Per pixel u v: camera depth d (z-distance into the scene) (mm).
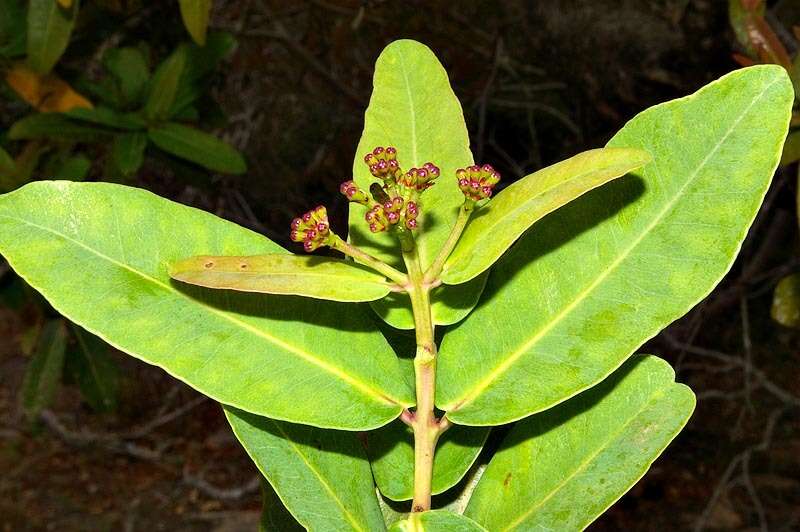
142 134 951
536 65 1769
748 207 365
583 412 387
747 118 368
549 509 376
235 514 1991
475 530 353
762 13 650
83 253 370
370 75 1924
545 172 363
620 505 1896
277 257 370
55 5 893
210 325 374
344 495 383
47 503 2016
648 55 1592
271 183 2012
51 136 932
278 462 379
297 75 1908
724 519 1821
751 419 1961
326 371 378
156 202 381
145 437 2221
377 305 391
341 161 2000
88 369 1151
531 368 375
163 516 1984
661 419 377
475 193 361
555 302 381
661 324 366
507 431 429
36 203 370
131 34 1264
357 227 410
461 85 1837
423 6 1725
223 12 1780
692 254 368
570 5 1659
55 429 2236
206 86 1052
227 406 379
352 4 1728
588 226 384
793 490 1860
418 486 374
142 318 369
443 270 373
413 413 388
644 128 379
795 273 865
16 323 2625
